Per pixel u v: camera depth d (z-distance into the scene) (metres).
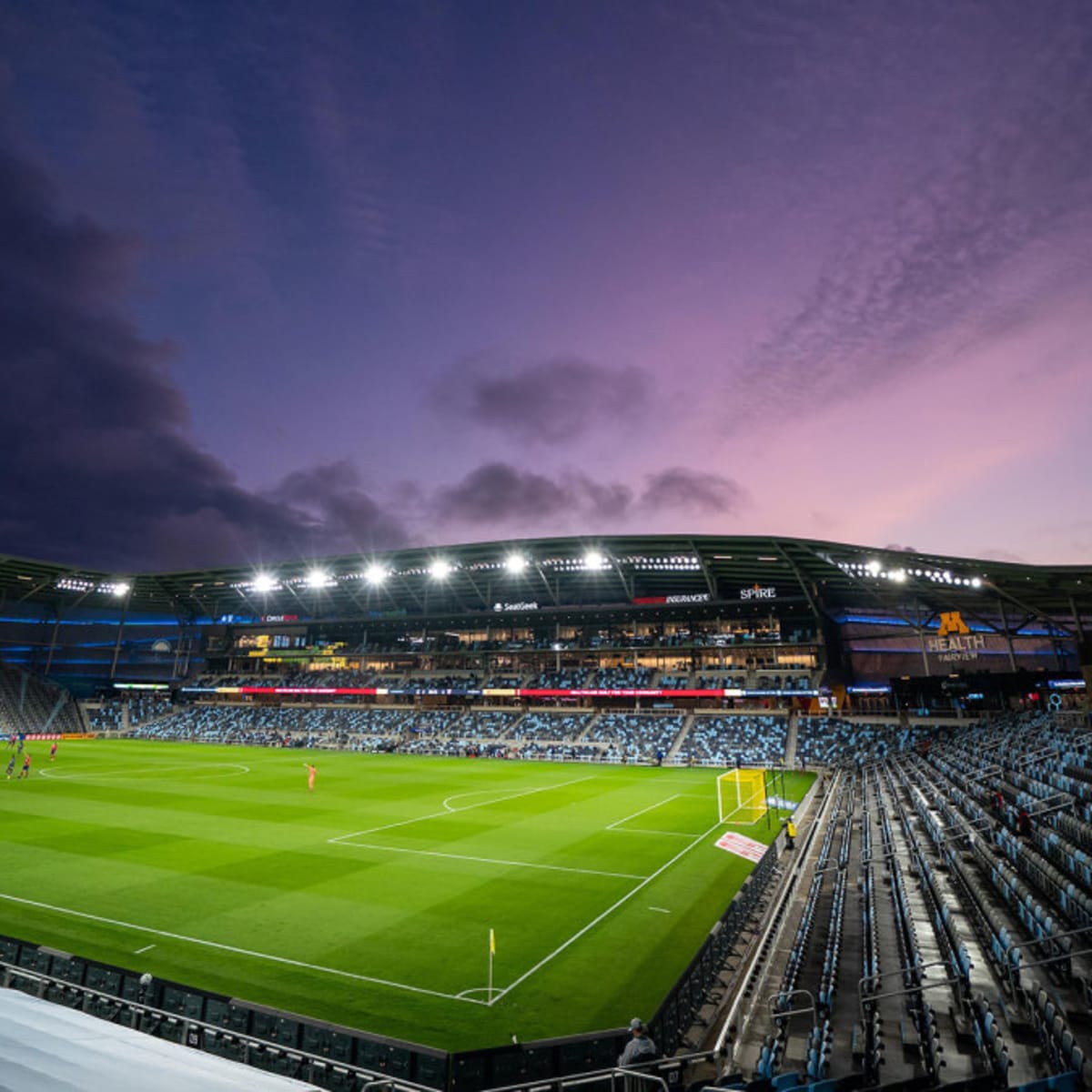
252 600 113.94
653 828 37.97
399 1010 16.64
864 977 15.38
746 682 82.94
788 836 32.16
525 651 95.69
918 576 65.44
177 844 32.53
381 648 106.69
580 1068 12.82
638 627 93.56
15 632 116.56
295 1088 5.20
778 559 74.62
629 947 20.72
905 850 28.08
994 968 15.90
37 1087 4.41
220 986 17.64
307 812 41.62
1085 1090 9.34
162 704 108.69
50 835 33.50
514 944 20.86
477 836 35.41
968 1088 9.61
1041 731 44.44
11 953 16.16
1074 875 19.97
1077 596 64.00
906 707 68.25
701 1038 15.15
